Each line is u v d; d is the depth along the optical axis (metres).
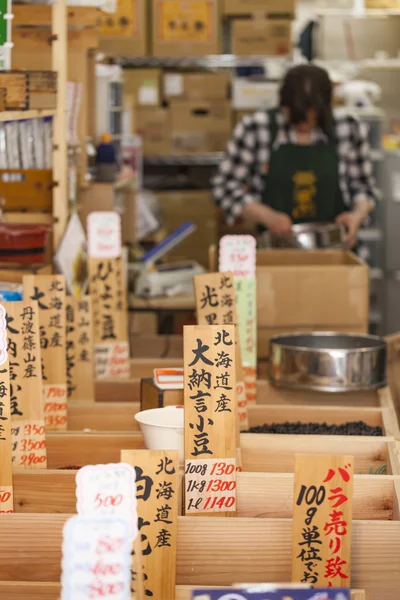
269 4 7.50
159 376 2.45
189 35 7.36
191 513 1.94
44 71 2.81
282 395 3.00
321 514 1.70
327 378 2.80
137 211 5.86
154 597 1.73
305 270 3.39
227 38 7.68
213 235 7.54
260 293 3.39
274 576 1.81
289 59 7.66
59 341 2.53
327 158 5.05
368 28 8.50
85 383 2.81
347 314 3.41
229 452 1.94
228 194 5.12
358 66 8.47
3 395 1.89
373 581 1.81
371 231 7.63
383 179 7.64
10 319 2.13
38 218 3.48
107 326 3.08
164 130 7.68
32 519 1.81
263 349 3.41
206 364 1.93
